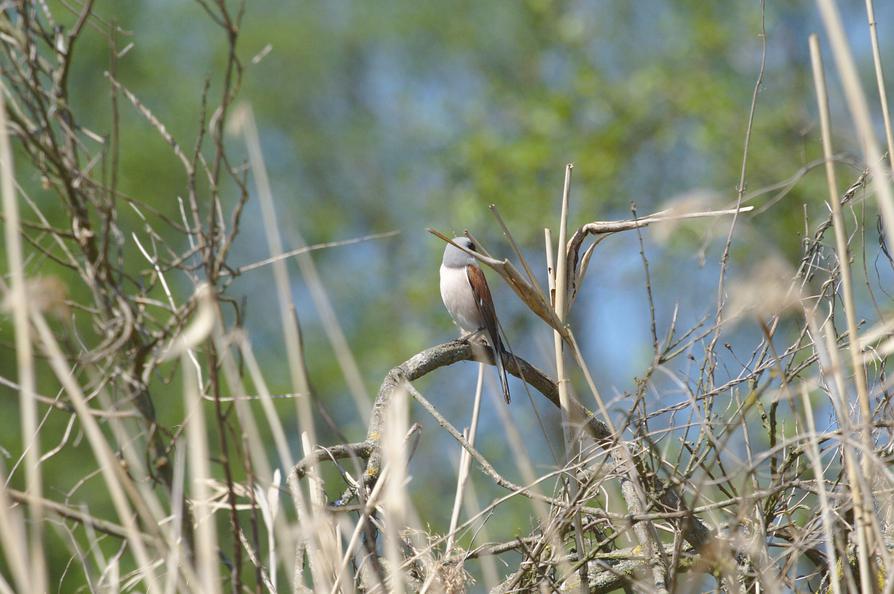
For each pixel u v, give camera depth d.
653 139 25.45
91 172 5.62
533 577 6.42
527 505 19.77
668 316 18.75
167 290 5.37
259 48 34.34
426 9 34.16
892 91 22.52
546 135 26.30
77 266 4.97
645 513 6.00
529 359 28.08
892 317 5.70
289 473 4.78
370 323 31.64
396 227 34.41
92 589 4.93
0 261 20.84
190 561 4.91
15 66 4.80
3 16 4.91
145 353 4.95
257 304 31.86
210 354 4.73
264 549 8.84
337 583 4.98
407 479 5.21
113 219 4.96
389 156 36.22
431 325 28.14
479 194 26.44
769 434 6.64
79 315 18.61
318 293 5.08
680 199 5.46
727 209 6.09
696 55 25.38
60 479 20.73
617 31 28.19
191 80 32.25
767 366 6.36
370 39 36.06
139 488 4.84
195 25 33.56
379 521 6.52
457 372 27.00
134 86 30.36
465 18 32.62
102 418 5.23
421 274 29.34
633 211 6.50
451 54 33.50
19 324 4.34
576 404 6.71
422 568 6.52
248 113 5.03
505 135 28.55
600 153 25.36
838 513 5.80
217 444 18.58
